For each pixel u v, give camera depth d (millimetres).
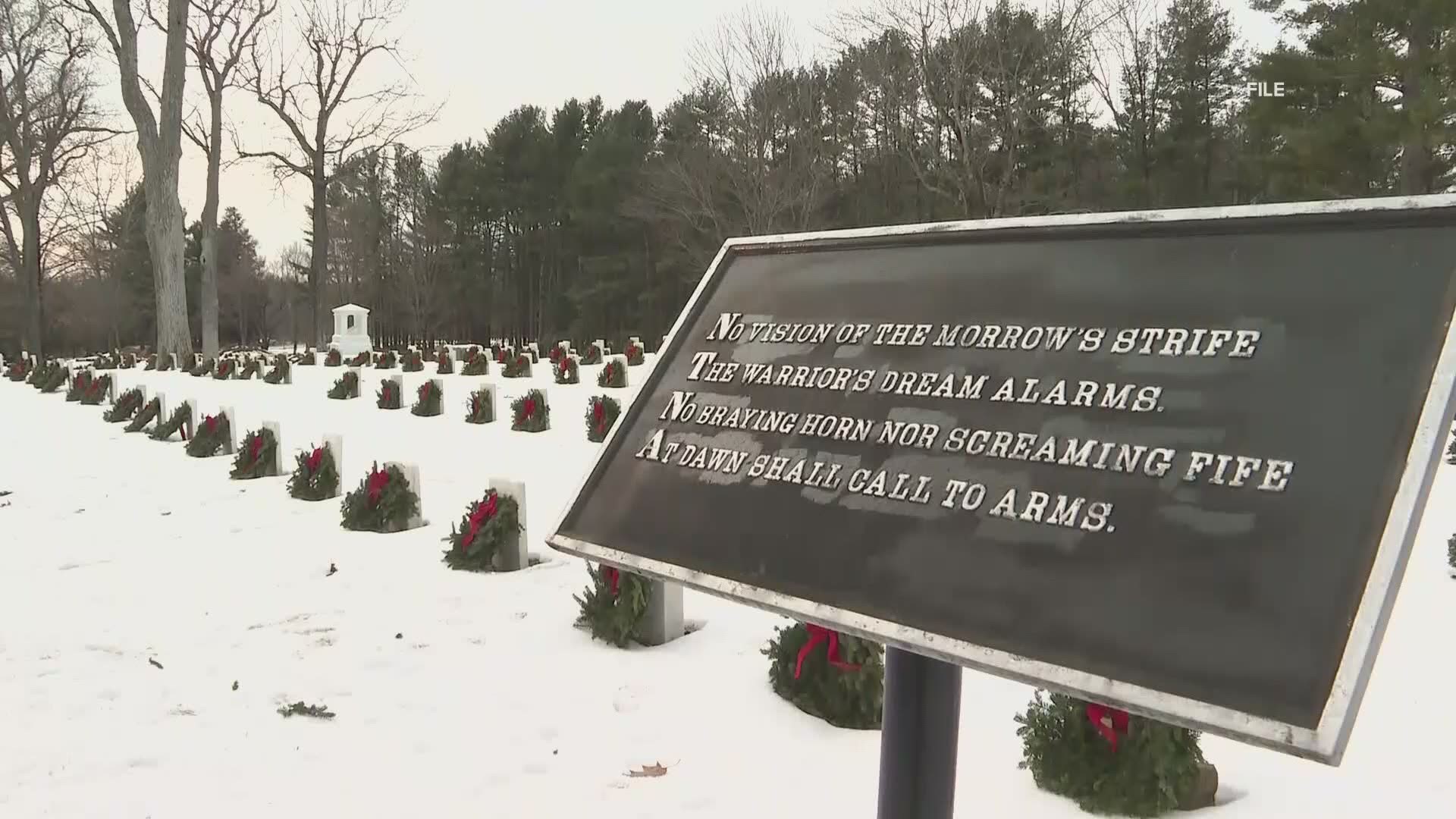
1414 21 25406
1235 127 35156
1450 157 27203
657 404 3291
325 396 21031
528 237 55938
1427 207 2057
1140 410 2229
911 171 36031
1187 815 3605
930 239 3021
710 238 38969
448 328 64000
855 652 4488
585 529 3090
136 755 4414
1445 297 1953
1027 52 27094
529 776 4133
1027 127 29312
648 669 5285
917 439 2547
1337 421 1938
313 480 10414
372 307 63125
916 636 2152
